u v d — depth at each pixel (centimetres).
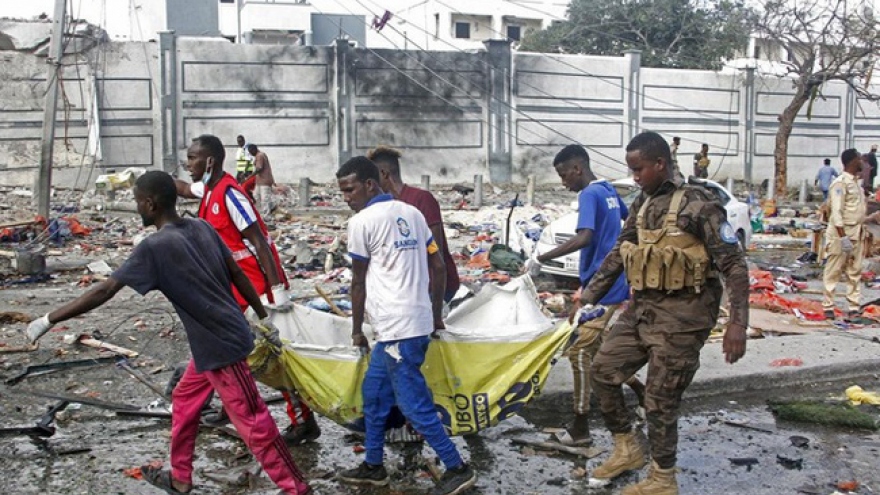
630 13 4088
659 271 413
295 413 540
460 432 494
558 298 1025
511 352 498
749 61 3981
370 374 463
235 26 4434
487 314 578
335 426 577
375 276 448
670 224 414
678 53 4016
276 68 2772
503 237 1398
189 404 445
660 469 432
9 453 517
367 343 479
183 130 2681
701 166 2802
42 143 1435
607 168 3250
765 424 598
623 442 478
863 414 593
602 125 3222
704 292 418
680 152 3350
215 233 436
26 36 2464
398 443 508
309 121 2833
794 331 853
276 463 428
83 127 2539
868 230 975
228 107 2728
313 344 541
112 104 2592
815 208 2634
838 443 560
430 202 545
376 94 2903
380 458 473
